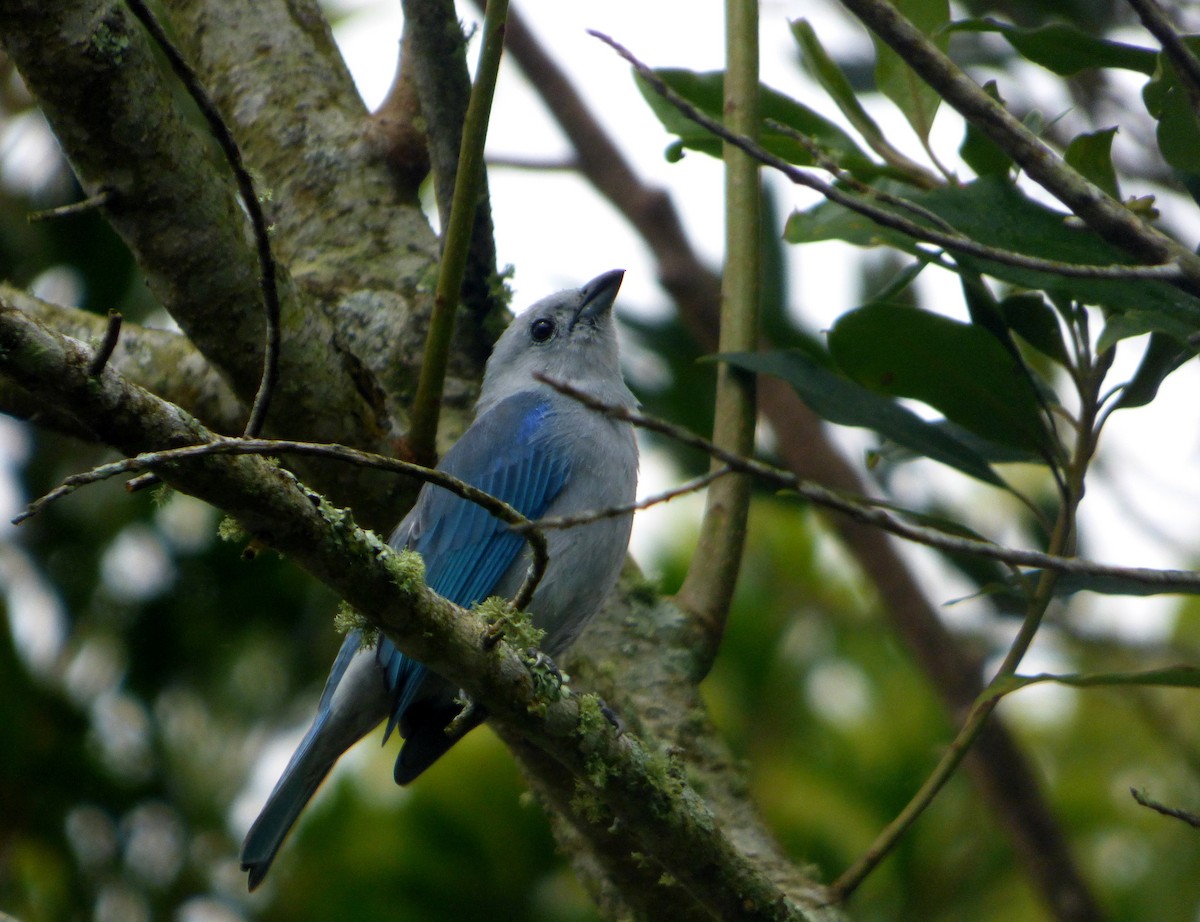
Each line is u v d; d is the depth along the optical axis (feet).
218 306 26.61
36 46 22.84
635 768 22.79
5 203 43.04
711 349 44.50
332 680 32.27
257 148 36.42
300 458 29.04
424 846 39.29
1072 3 41.09
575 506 33.73
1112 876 40.42
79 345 16.83
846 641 44.11
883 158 29.17
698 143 31.76
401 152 35.81
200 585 41.11
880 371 28.45
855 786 39.63
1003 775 36.45
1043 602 25.75
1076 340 27.43
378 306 33.94
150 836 39.63
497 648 21.15
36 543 40.88
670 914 28.04
